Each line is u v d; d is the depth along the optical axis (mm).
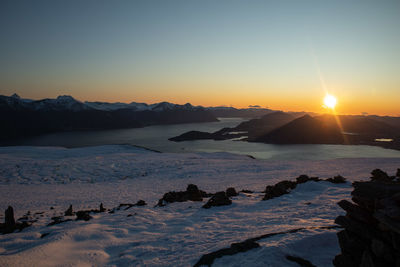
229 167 48875
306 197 12359
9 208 13070
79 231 9008
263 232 6191
